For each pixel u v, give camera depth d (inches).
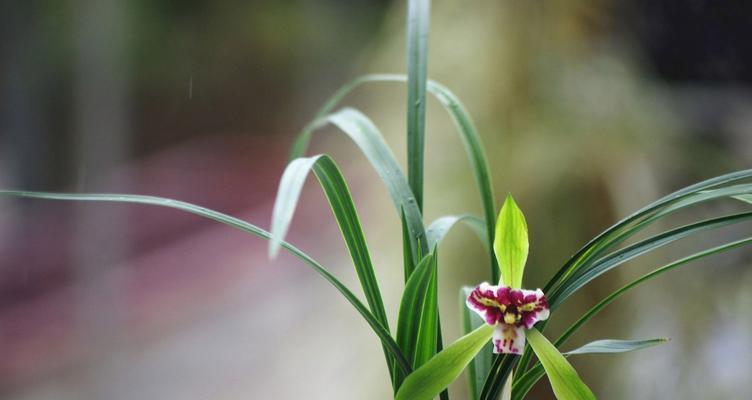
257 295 59.3
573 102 38.5
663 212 21.3
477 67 39.1
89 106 54.9
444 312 37.9
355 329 43.4
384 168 22.3
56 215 60.0
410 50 22.9
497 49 38.8
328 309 45.8
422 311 21.2
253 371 51.8
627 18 40.8
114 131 56.0
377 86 44.4
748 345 40.1
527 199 37.6
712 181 20.7
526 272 37.3
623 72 39.8
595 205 37.5
